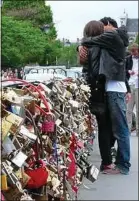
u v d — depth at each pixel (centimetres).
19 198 301
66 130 466
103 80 652
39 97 384
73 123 527
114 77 637
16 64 4469
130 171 654
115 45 638
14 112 323
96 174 555
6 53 4359
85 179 592
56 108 455
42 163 349
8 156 302
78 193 513
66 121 466
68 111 505
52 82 467
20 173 313
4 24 4494
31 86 388
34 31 5288
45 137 376
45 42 5388
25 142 323
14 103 325
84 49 653
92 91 657
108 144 655
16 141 311
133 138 959
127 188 546
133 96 1062
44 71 1577
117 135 649
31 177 332
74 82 677
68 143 459
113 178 607
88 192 525
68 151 459
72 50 5253
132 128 1080
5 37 4397
